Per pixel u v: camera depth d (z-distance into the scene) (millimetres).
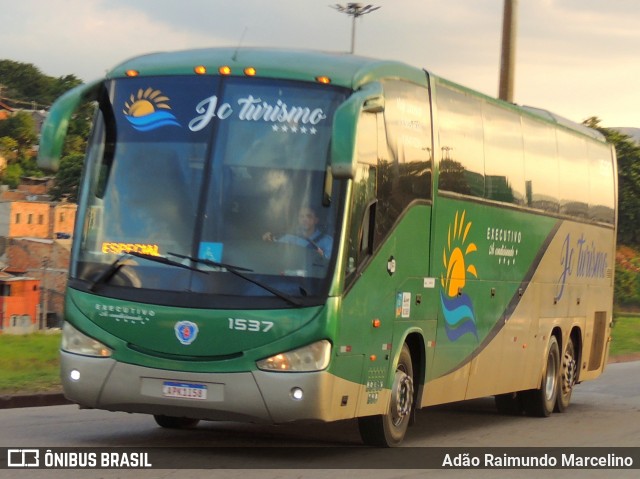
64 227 86188
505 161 16500
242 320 10812
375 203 11898
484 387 16000
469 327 15062
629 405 21312
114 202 11453
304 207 11062
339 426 14977
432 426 16656
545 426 17203
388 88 12484
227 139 11289
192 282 10992
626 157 72438
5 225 82312
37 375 18531
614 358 35062
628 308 76438
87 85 11750
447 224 14195
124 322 11109
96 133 11758
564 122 19828
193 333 10883
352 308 11352
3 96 162500
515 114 17078
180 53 12062
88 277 11367
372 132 11969
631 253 73750
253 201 11102
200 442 12734
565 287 19672
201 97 11484
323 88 11359
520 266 17234
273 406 10781
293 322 10812
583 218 20719
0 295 68375
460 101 14812
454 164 14422
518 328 17250
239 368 10805
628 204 71938
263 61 11586
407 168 12898
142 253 11211
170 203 11258
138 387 11055
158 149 11438
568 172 19781
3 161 120062
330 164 11070
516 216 16969
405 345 13172
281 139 11227
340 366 11133
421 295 13352
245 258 10969
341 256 11055
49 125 11367
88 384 11227
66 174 85812
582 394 23547
